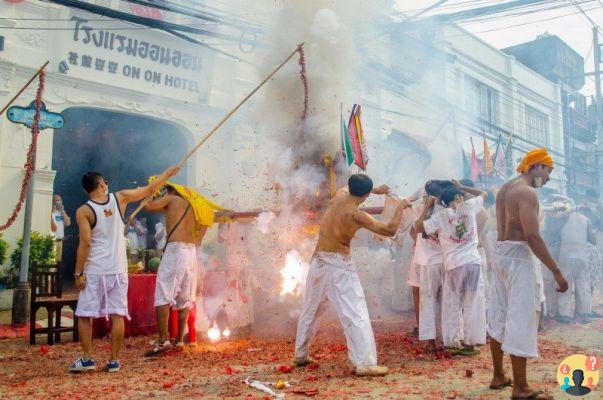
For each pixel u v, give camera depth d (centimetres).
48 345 602
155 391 382
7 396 375
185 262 546
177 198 564
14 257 888
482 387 381
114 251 468
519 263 352
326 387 383
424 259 525
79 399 363
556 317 752
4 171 932
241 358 505
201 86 1218
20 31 972
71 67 1030
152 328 655
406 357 496
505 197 373
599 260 834
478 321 498
